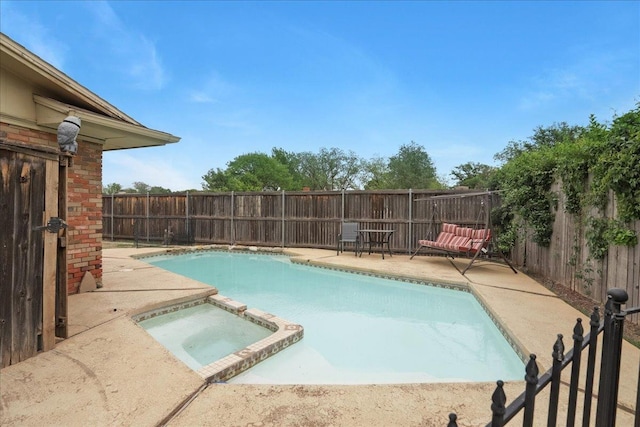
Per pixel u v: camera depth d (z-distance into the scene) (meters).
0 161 2.55
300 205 10.26
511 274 6.36
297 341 3.71
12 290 2.64
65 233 3.09
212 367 2.79
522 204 6.37
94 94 4.08
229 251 10.30
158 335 3.82
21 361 2.70
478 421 2.10
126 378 2.51
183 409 2.21
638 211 3.54
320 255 8.91
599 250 4.27
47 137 3.97
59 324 3.10
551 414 1.37
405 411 2.20
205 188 29.92
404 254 9.02
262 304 5.44
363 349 3.71
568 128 18.84
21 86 3.68
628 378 2.53
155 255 9.25
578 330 1.42
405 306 5.31
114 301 4.29
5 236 2.59
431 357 3.53
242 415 2.15
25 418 2.05
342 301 5.60
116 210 12.45
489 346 3.83
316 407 2.24
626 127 3.68
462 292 5.67
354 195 9.56
